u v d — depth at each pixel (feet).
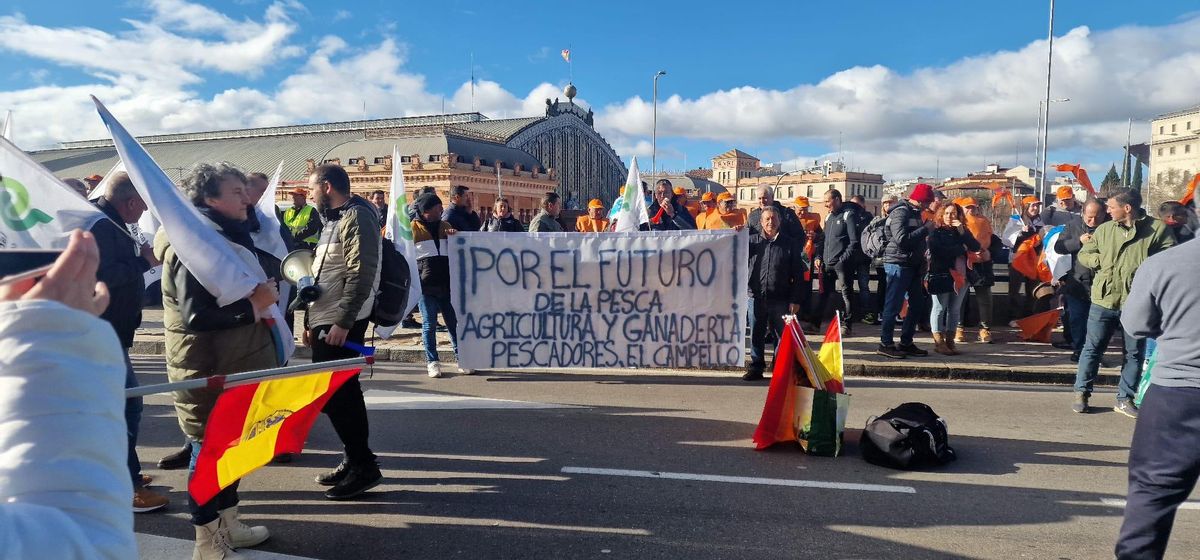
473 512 13.46
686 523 13.00
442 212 28.89
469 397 22.70
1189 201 24.14
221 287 10.30
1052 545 12.19
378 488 14.69
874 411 21.25
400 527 12.79
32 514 3.89
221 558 11.22
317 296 12.72
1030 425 19.72
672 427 19.31
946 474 15.71
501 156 184.44
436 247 25.58
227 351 11.23
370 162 171.01
